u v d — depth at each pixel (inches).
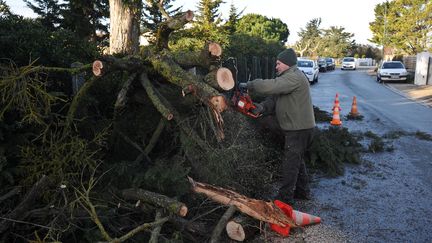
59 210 123.0
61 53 194.7
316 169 233.6
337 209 179.6
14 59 177.3
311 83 952.3
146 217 141.8
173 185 145.9
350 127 380.5
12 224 115.7
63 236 124.3
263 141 201.8
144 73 163.6
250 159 181.0
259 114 172.7
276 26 1517.0
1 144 138.9
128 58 160.1
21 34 186.1
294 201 188.1
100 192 140.9
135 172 153.3
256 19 1409.9
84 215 127.7
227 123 176.1
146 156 168.6
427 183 218.1
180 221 136.7
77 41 218.8
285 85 165.8
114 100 193.6
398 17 1919.3
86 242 126.6
